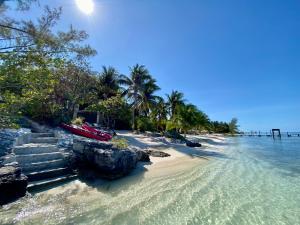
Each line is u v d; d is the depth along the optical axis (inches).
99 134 647.8
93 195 282.0
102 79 1466.5
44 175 318.7
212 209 245.1
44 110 653.9
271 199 287.4
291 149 1126.4
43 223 198.7
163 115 1790.1
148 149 733.3
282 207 258.1
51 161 350.0
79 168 378.6
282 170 502.9
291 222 216.4
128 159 418.9
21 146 354.0
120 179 373.7
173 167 494.3
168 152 740.7
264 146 1376.7
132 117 1524.4
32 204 239.6
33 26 282.5
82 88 909.2
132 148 507.8
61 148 419.2
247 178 410.9
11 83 288.4
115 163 368.5
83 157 394.6
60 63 297.4
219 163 583.8
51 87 363.9
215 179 394.3
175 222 207.9
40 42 273.1
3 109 289.9
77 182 331.0
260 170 498.9
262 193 313.7
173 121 1531.7
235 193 309.7
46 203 245.1
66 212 224.8
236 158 711.1
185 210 239.6
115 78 1535.4
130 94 1508.4
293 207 258.5
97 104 1066.7
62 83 779.4
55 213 221.0
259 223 212.5
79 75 857.5
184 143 1149.7
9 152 321.4
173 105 1755.7
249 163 604.4
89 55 333.1
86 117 1513.3
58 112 725.3
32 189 281.1
